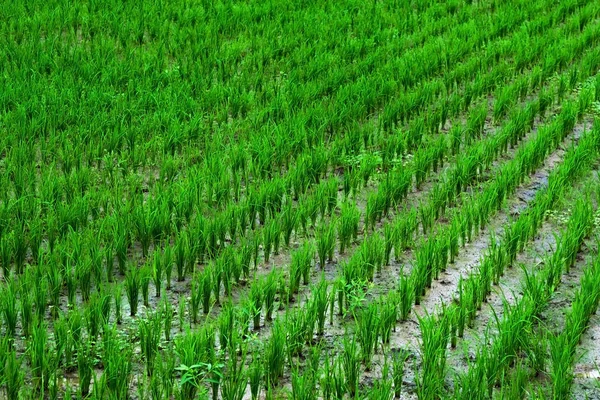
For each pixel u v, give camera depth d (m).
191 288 7.71
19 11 15.59
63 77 12.46
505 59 14.51
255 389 6.20
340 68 13.51
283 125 11.12
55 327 6.51
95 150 10.27
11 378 6.04
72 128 10.91
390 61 13.96
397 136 10.80
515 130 11.24
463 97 12.52
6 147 10.37
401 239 8.64
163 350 6.91
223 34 15.53
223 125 11.34
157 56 13.67
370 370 6.79
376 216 9.27
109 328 6.64
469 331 7.30
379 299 7.81
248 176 10.23
